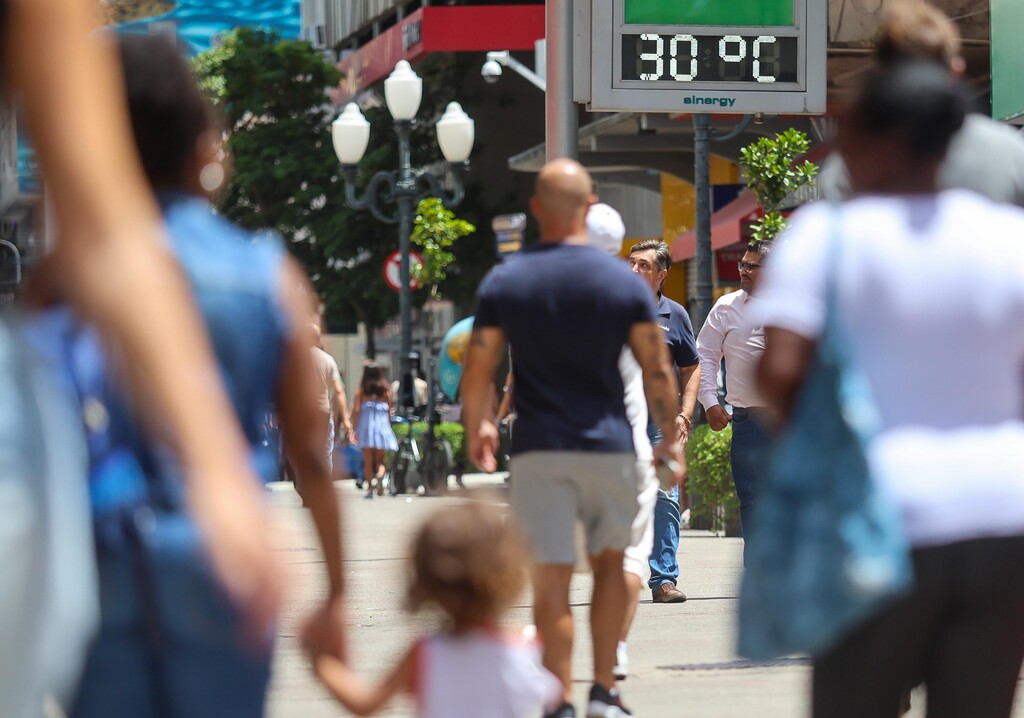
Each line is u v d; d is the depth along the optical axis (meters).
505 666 14.98
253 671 9.70
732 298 35.88
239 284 10.12
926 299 12.38
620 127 94.38
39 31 6.27
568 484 22.92
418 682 14.99
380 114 154.62
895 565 11.66
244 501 6.21
